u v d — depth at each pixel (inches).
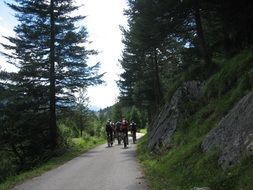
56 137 1167.0
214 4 754.8
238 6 704.4
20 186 514.9
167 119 781.3
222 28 831.1
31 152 1176.8
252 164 318.7
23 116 1163.9
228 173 339.3
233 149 374.3
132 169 605.6
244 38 747.4
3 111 1146.7
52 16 1156.5
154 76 1769.2
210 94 660.1
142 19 849.5
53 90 1158.3
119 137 1316.4
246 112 395.9
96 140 1704.0
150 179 489.7
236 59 623.5
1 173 983.6
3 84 1147.3
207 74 762.8
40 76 1162.6
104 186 466.9
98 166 684.7
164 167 528.1
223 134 422.0
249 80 494.0
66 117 1255.5
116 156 858.8
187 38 1008.2
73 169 669.3
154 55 1632.6
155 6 809.5
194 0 778.8
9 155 1224.8
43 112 1192.8
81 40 1159.6
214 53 956.6
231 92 559.5
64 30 1169.4
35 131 1189.1
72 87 1177.4
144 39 911.7
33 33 1125.7
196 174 406.6
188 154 485.4
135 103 1979.6
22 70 1147.9
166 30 867.4
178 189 397.4
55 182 529.3
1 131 1162.6
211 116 562.6
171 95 868.0
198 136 548.7
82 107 1991.9
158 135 796.0
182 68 1156.5
